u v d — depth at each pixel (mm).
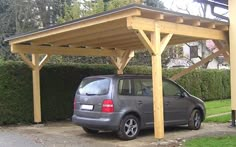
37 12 33219
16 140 10648
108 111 9938
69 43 14320
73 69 16141
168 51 32469
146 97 10781
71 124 14227
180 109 11609
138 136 10805
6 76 14039
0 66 13945
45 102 15125
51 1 33812
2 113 13898
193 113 11984
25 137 11141
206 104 20922
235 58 12164
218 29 12508
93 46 15641
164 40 10547
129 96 10375
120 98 10141
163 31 10422
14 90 14219
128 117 10219
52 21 34000
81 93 10844
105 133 11594
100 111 10055
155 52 10133
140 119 10523
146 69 19375
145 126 10656
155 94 10125
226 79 26203
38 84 14312
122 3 29469
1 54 30047
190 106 11922
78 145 9633
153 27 10172
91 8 30891
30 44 14008
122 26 10289
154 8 9594
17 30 31516
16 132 12234
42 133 11898
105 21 10086
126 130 10180
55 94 15461
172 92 11617
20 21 32031
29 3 32375
